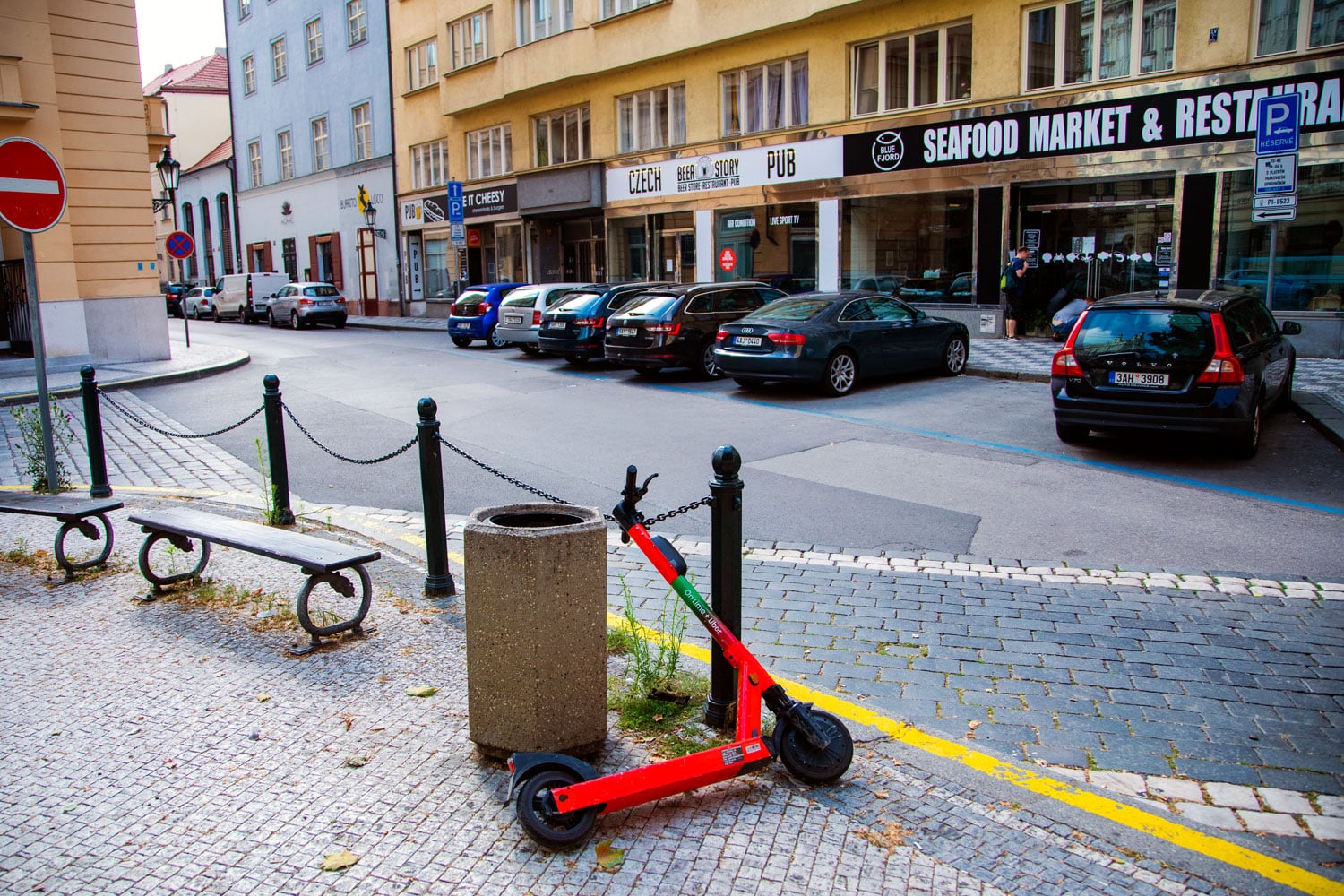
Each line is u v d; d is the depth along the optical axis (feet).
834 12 67.67
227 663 15.94
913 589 20.16
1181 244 54.34
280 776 12.30
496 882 10.14
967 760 12.87
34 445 29.60
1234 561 21.59
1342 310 49.67
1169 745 13.51
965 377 49.75
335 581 16.75
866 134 67.72
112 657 16.29
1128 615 18.48
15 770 12.51
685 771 11.26
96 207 63.10
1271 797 12.14
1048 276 61.93
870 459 32.19
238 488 30.50
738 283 54.29
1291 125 36.42
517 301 66.74
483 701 12.37
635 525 12.64
